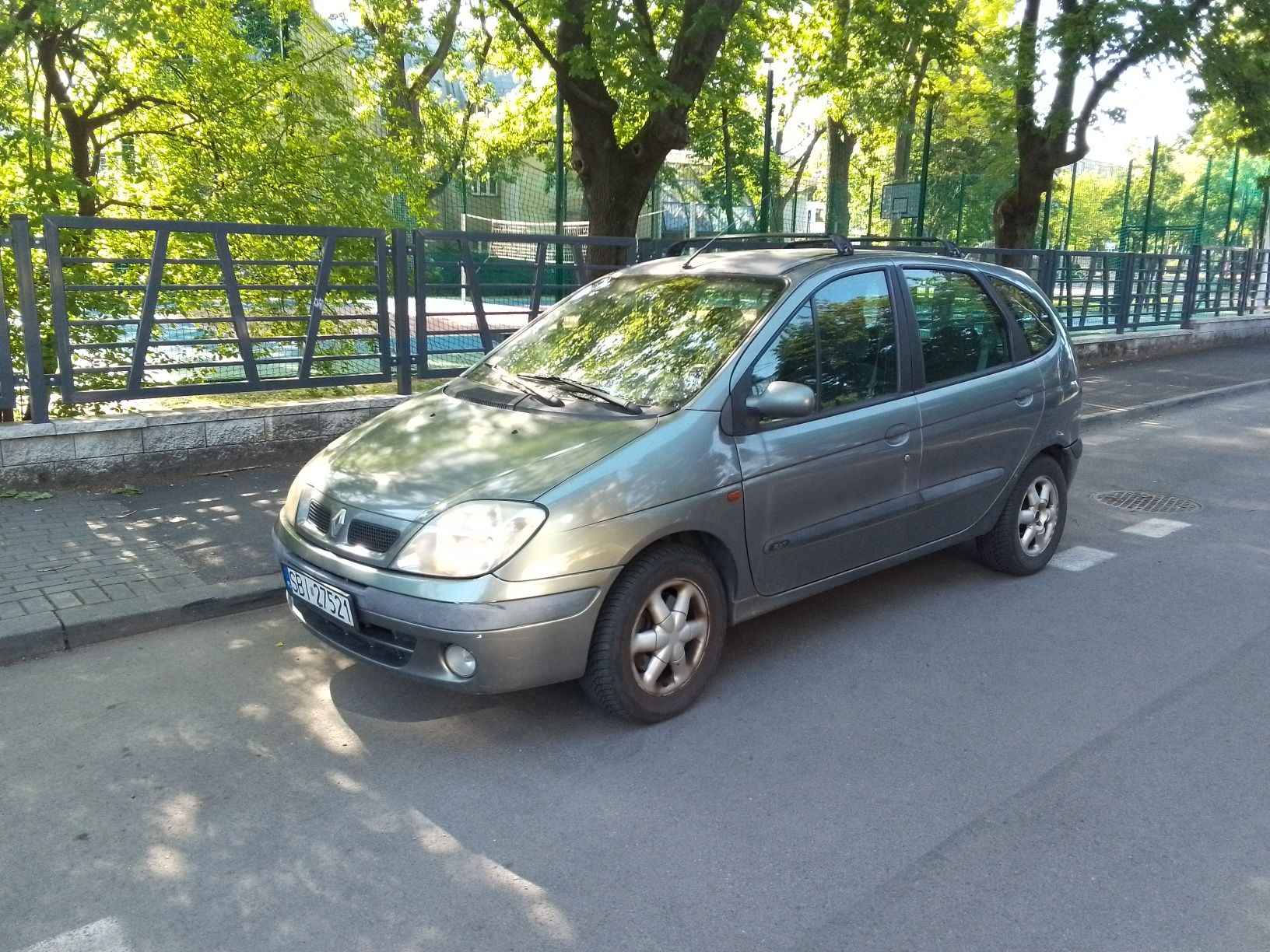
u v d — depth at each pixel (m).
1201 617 5.08
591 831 3.17
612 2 10.22
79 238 8.41
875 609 5.17
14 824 3.21
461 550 3.42
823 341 4.41
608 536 3.54
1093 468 8.80
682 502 3.74
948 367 4.99
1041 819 3.23
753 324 4.23
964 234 19.61
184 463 7.25
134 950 2.62
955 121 24.06
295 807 3.31
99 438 6.89
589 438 3.78
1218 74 14.87
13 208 8.60
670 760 3.61
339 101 10.59
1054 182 21.30
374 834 3.16
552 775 3.51
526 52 17.05
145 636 4.72
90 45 9.01
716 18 10.33
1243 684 4.27
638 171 11.77
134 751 3.67
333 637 3.83
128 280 8.78
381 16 13.23
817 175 31.12
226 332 8.62
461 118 23.14
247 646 4.62
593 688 3.72
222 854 3.05
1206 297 18.91
